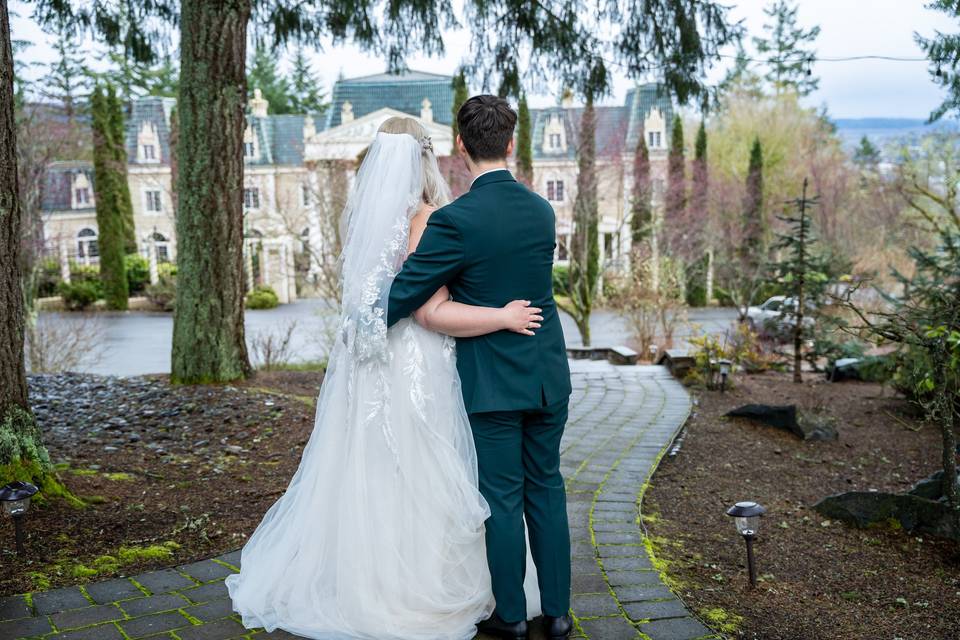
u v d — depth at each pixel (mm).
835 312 10484
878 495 3684
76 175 36719
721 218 24547
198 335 6926
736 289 17578
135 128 37594
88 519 3250
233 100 6699
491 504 2166
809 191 23203
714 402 6766
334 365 2348
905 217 15562
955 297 4875
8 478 3293
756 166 26312
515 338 2146
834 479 4668
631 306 15602
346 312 2258
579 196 20438
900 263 16750
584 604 2521
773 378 8664
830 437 5555
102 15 7250
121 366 15914
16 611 2359
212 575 2652
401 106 37312
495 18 7992
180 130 6730
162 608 2391
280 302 31672
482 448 2182
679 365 8039
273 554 2367
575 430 5465
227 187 6820
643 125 29844
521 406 2131
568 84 8289
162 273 30875
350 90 37625
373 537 2178
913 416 6238
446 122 36875
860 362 7254
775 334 9422
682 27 7375
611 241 23094
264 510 3504
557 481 2268
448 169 20438
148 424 5438
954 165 13273
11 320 3342
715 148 31594
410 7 7758
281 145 37438
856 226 20938
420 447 2199
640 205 22922
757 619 2613
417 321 2229
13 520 3090
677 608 2508
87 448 4676
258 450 4738
